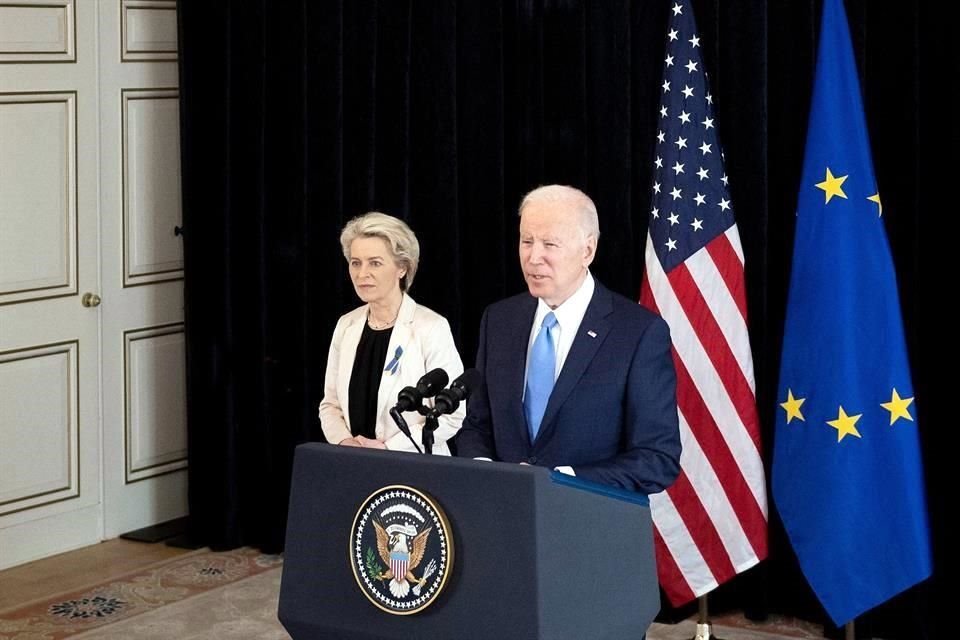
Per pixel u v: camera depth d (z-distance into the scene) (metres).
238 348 5.35
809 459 3.94
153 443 5.62
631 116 4.54
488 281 4.82
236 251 5.32
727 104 4.40
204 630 4.46
